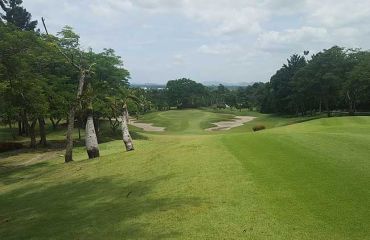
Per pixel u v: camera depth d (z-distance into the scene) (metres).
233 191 10.76
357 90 67.44
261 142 17.11
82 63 34.25
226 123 77.25
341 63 74.81
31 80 28.50
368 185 10.16
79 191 14.52
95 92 25.84
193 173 13.34
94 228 9.84
